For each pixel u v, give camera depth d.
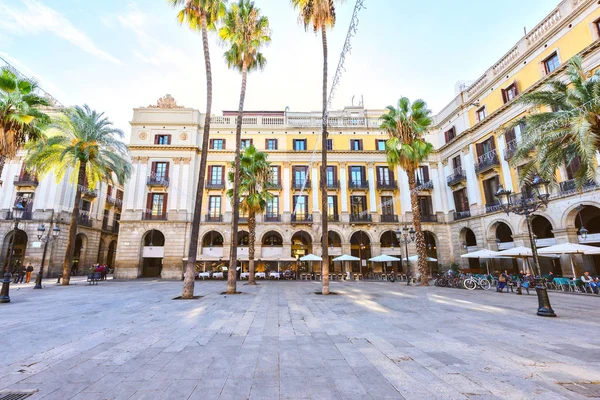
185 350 4.86
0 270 27.12
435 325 6.88
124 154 22.52
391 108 19.72
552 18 18.69
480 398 3.09
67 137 20.50
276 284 21.44
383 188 30.08
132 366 4.09
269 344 5.24
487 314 8.41
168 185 28.53
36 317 7.87
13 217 27.50
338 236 32.00
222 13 14.56
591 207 19.14
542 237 21.41
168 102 31.50
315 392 3.26
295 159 30.56
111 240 37.53
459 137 27.14
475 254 18.97
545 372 3.84
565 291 15.12
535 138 10.70
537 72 19.62
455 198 28.75
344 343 5.30
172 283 22.12
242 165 20.02
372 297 12.73
